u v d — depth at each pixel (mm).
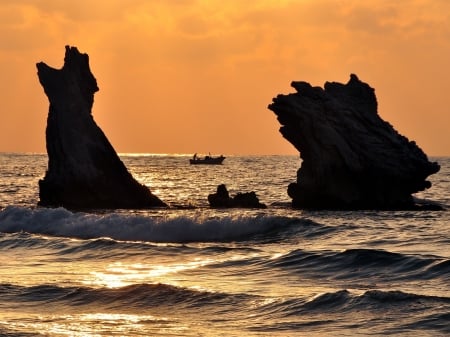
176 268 56531
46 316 43406
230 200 116375
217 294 46281
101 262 59844
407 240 69625
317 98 112000
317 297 44031
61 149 117062
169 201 131375
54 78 118938
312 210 107188
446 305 41750
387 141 110188
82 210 110062
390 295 43312
